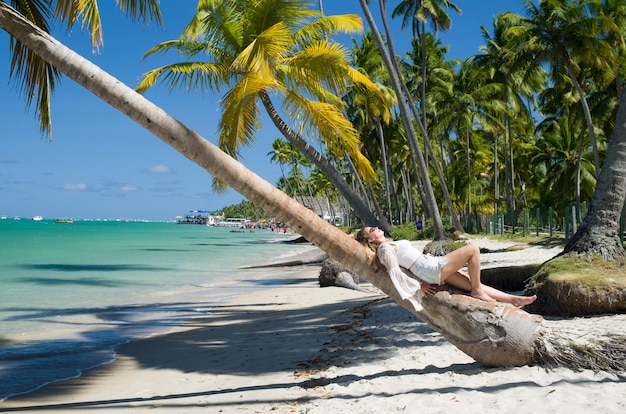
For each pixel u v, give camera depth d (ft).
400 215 200.85
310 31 51.75
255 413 18.03
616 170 32.01
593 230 31.83
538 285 29.86
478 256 18.97
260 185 18.22
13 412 19.97
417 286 18.24
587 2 99.30
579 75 118.11
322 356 25.98
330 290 56.03
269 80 45.29
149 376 24.98
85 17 23.11
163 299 53.47
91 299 53.06
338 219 345.92
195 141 17.52
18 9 26.14
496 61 140.87
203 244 194.08
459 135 183.42
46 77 26.14
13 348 31.14
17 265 90.94
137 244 182.50
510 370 18.99
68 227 453.58
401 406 16.69
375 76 128.98
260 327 36.32
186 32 54.70
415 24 122.21
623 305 26.61
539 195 190.60
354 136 49.93
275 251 155.02
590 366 18.65
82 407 20.39
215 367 25.84
